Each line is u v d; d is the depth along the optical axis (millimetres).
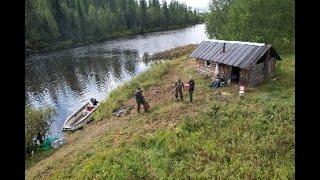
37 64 57844
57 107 33812
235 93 23297
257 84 24891
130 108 25000
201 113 19828
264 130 16625
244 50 25453
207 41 29609
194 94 24531
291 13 32500
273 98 21078
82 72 50344
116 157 16234
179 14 125250
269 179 12406
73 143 21875
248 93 22984
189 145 16062
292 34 32906
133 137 18812
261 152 14500
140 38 91312
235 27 34938
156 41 82875
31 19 73250
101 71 50469
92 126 24359
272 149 14469
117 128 21453
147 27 111688
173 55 56531
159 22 115938
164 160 15156
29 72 51688
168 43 77688
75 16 84812
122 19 104438
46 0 79312
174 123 19531
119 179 14266
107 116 25141
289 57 32594
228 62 25109
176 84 23609
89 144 20062
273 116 17688
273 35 32938
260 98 21328
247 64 23719
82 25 87062
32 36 72875
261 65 24828
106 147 18500
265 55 25000
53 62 59219
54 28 77562
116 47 75562
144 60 57219
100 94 37938
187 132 17656
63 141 22609
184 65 35188
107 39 92625
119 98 27656
